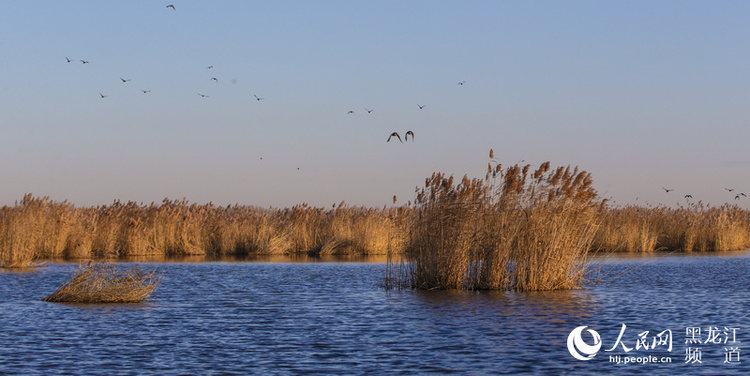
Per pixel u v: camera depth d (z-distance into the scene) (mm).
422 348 17438
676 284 31281
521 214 28688
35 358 16406
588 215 29172
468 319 21578
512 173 28594
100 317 22109
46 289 29375
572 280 29359
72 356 16609
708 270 38594
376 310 23547
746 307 24203
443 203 29391
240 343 18141
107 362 16031
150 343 18125
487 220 28969
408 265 31391
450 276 29156
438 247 29281
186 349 17422
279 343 18109
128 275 26500
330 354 16812
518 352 17016
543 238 28453
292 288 30391
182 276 36156
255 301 26109
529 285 28516
